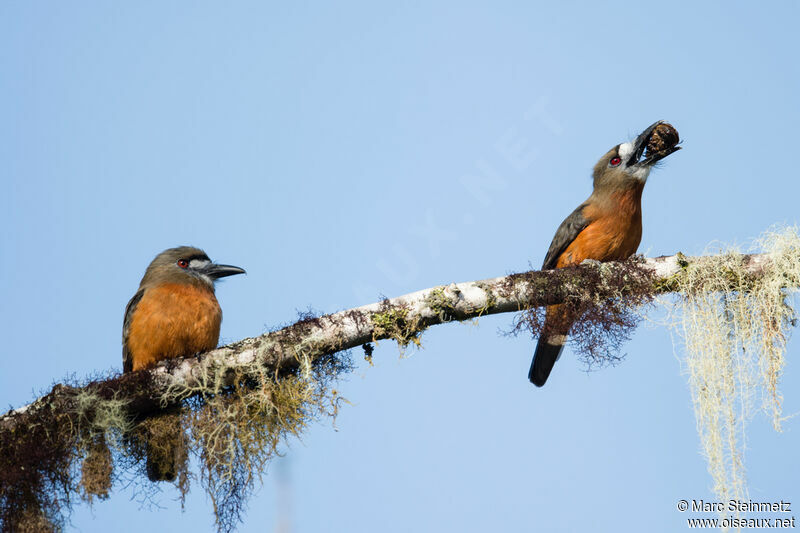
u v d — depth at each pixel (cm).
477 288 1191
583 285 1203
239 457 1140
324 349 1162
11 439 1105
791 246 1173
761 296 1170
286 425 1149
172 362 1176
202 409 1166
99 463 1124
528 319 1201
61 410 1119
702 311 1188
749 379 1152
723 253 1205
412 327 1170
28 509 1084
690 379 1168
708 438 1142
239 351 1165
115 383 1148
